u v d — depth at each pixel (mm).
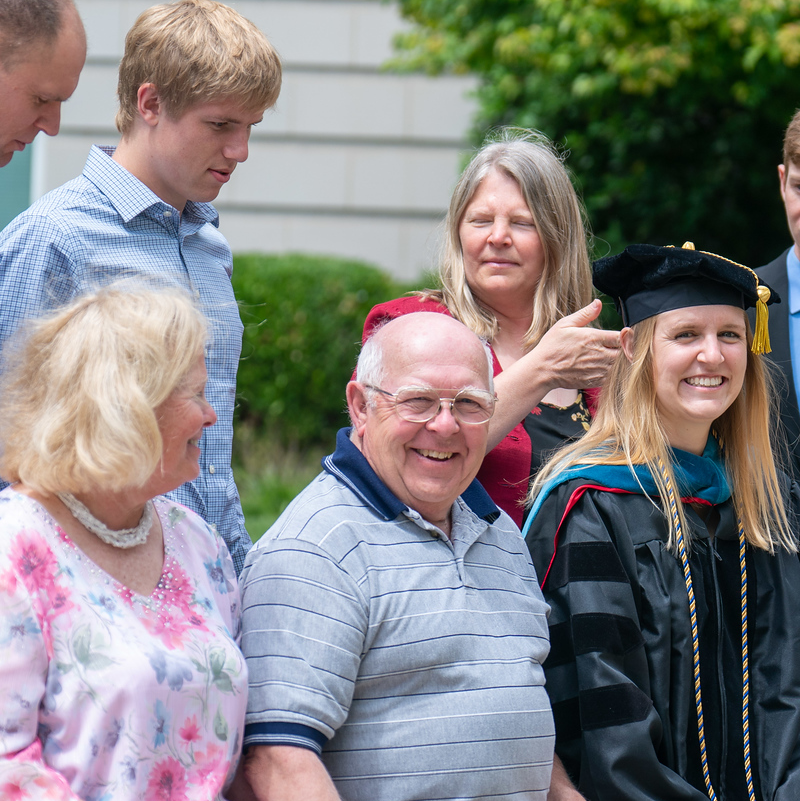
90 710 2492
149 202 3873
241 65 3691
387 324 3355
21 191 11891
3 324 3545
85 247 3719
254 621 3016
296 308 11461
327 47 12258
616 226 10781
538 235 4492
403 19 11242
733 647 3766
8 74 3373
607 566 3643
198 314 2783
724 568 3836
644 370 3906
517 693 3150
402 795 2971
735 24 8734
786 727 3631
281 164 12367
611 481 3799
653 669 3602
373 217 12422
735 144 10469
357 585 3043
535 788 3182
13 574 2473
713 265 3723
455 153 12320
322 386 11477
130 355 2594
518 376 4070
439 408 3164
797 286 5172
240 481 10672
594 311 4074
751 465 3977
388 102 12305
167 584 2812
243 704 2820
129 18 11844
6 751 2389
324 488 3254
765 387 4039
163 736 2578
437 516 3324
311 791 2799
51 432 2572
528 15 9906
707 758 3615
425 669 3057
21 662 2436
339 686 2939
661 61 9031
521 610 3354
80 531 2674
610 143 10781
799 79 9477
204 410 2770
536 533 3852
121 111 3953
